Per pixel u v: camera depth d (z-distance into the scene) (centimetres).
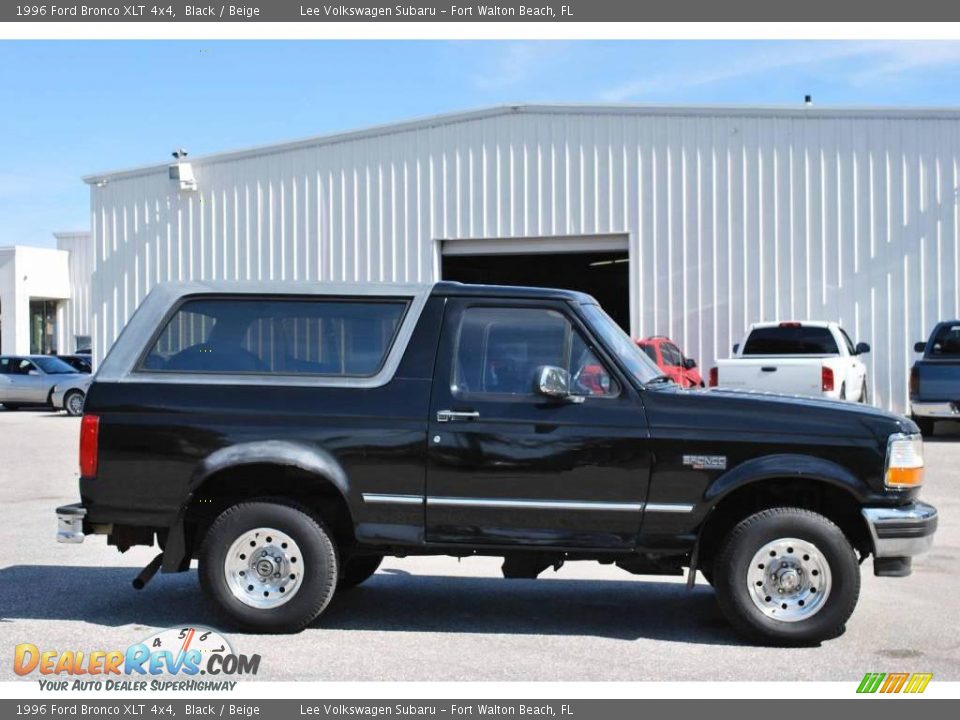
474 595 751
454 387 629
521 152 2372
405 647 611
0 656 591
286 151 2572
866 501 602
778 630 604
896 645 616
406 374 633
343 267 2519
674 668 571
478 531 620
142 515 630
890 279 2152
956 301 2116
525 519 617
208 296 657
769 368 1568
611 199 2311
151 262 2720
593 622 673
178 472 628
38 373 2747
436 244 2442
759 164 2220
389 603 724
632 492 610
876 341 2158
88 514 636
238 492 661
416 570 838
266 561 629
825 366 1541
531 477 615
